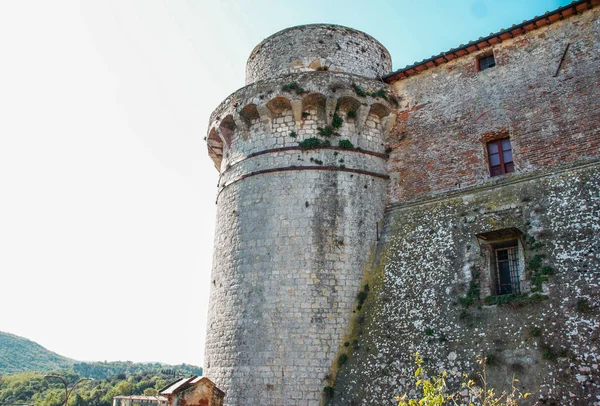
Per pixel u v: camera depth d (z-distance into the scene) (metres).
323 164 22.28
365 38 26.34
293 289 20.36
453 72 23.00
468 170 20.88
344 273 20.77
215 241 24.59
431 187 21.69
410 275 19.94
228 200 23.91
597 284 15.28
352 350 19.33
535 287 16.44
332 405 18.30
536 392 14.48
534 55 20.75
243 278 21.42
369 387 18.02
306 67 24.94
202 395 15.14
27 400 101.69
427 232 20.55
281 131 23.16
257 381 19.39
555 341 15.04
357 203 22.06
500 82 21.33
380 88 23.59
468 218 19.67
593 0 19.45
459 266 18.84
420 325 18.42
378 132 23.80
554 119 19.27
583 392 13.76
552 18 20.47
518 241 18.05
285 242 21.19
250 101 23.52
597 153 17.80
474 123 21.44
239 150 24.28
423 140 22.75
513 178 19.44
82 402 91.19
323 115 23.12
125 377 139.25
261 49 26.59
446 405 15.91
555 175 18.38
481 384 15.67
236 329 20.75
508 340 15.96
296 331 19.67
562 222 17.17
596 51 19.14
